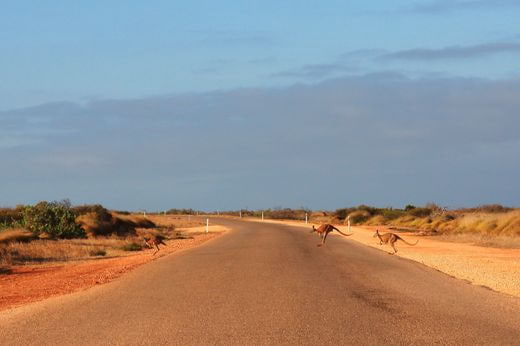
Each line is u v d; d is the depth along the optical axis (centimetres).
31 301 1700
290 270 2302
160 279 2075
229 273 2206
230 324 1252
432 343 1080
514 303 1566
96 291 1817
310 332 1170
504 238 4284
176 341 1098
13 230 4200
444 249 3678
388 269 2378
